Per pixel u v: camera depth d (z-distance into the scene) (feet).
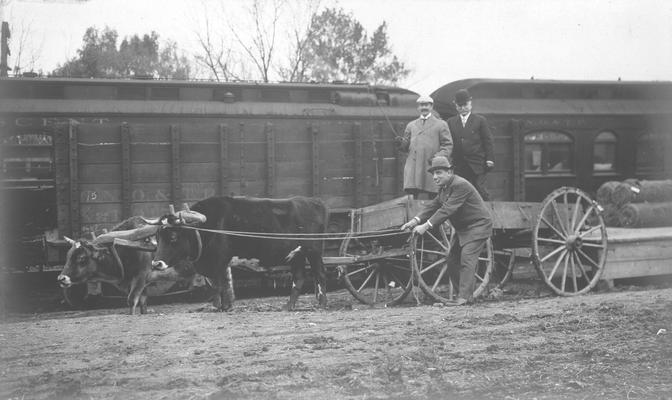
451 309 28.04
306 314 27.68
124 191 38.22
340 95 45.68
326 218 34.12
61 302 39.24
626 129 53.06
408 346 20.81
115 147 38.22
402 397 16.43
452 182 30.07
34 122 40.65
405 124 44.65
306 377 17.63
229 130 40.22
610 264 37.09
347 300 36.94
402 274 38.09
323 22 92.58
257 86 44.93
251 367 18.51
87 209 37.88
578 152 51.60
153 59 100.83
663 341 21.22
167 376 17.75
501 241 37.70
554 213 35.32
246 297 41.14
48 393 16.48
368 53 93.20
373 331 23.02
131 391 16.60
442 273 33.30
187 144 39.45
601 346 20.75
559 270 39.01
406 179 34.96
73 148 37.40
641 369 18.63
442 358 19.47
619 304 27.78
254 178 40.78
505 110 49.29
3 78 41.34
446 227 34.09
